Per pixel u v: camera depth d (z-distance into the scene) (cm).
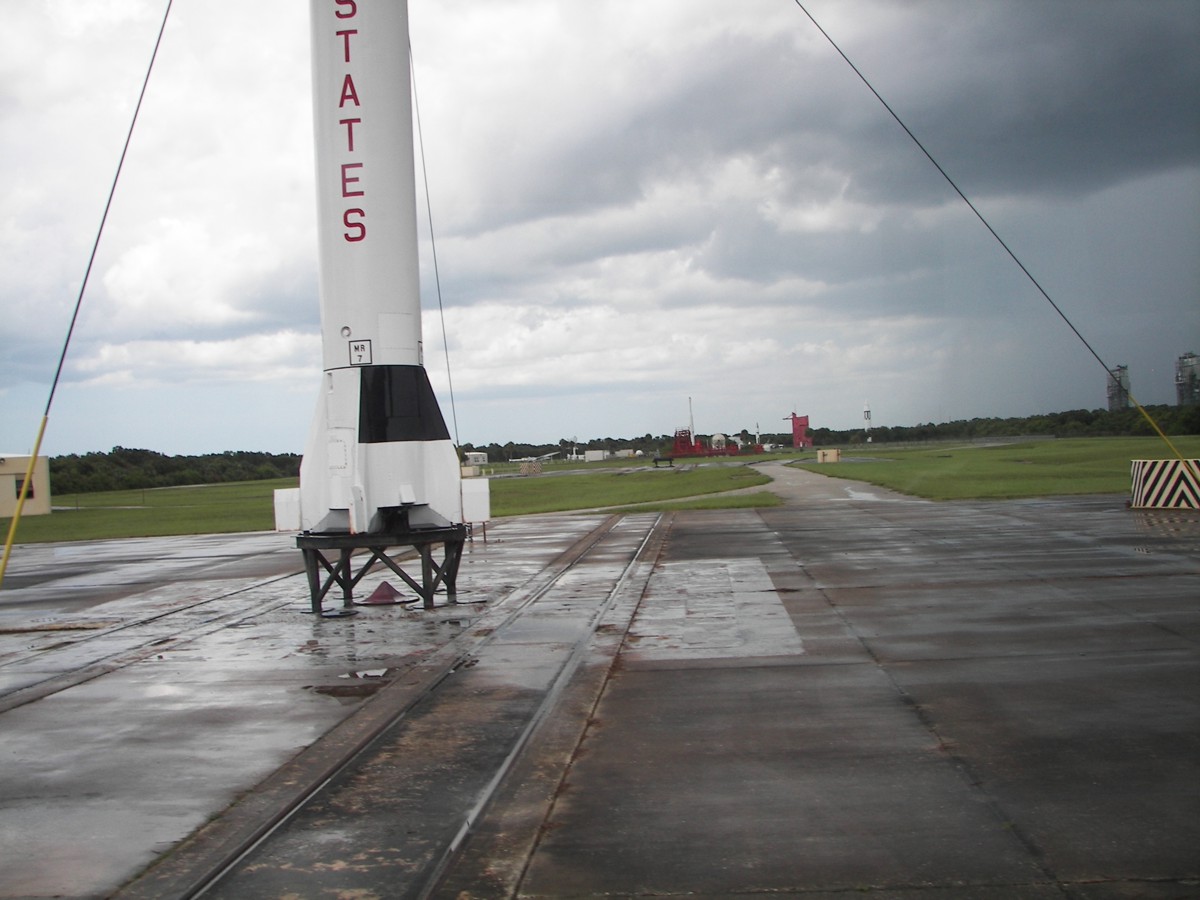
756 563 1714
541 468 12306
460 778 627
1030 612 1129
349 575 1423
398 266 1375
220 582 1847
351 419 1371
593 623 1197
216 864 500
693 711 763
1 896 471
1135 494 2545
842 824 519
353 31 1356
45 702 889
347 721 780
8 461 4884
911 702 762
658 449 18600
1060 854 471
